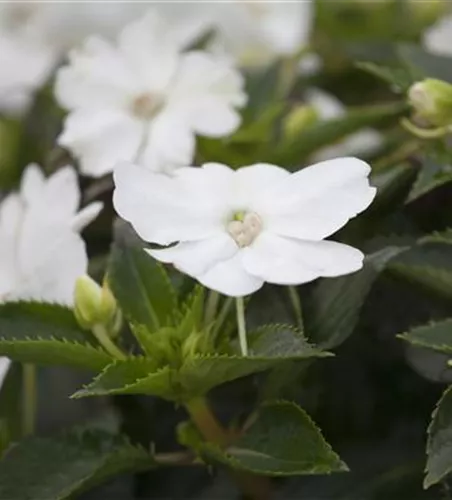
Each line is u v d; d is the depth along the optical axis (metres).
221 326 0.47
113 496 0.52
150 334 0.47
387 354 0.52
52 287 0.49
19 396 0.52
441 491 0.47
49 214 0.50
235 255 0.45
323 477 0.50
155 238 0.45
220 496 0.51
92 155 0.52
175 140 0.52
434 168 0.48
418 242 0.47
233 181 0.46
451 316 0.50
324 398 0.52
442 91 0.49
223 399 0.51
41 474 0.47
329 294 0.47
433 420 0.44
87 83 0.53
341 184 0.45
